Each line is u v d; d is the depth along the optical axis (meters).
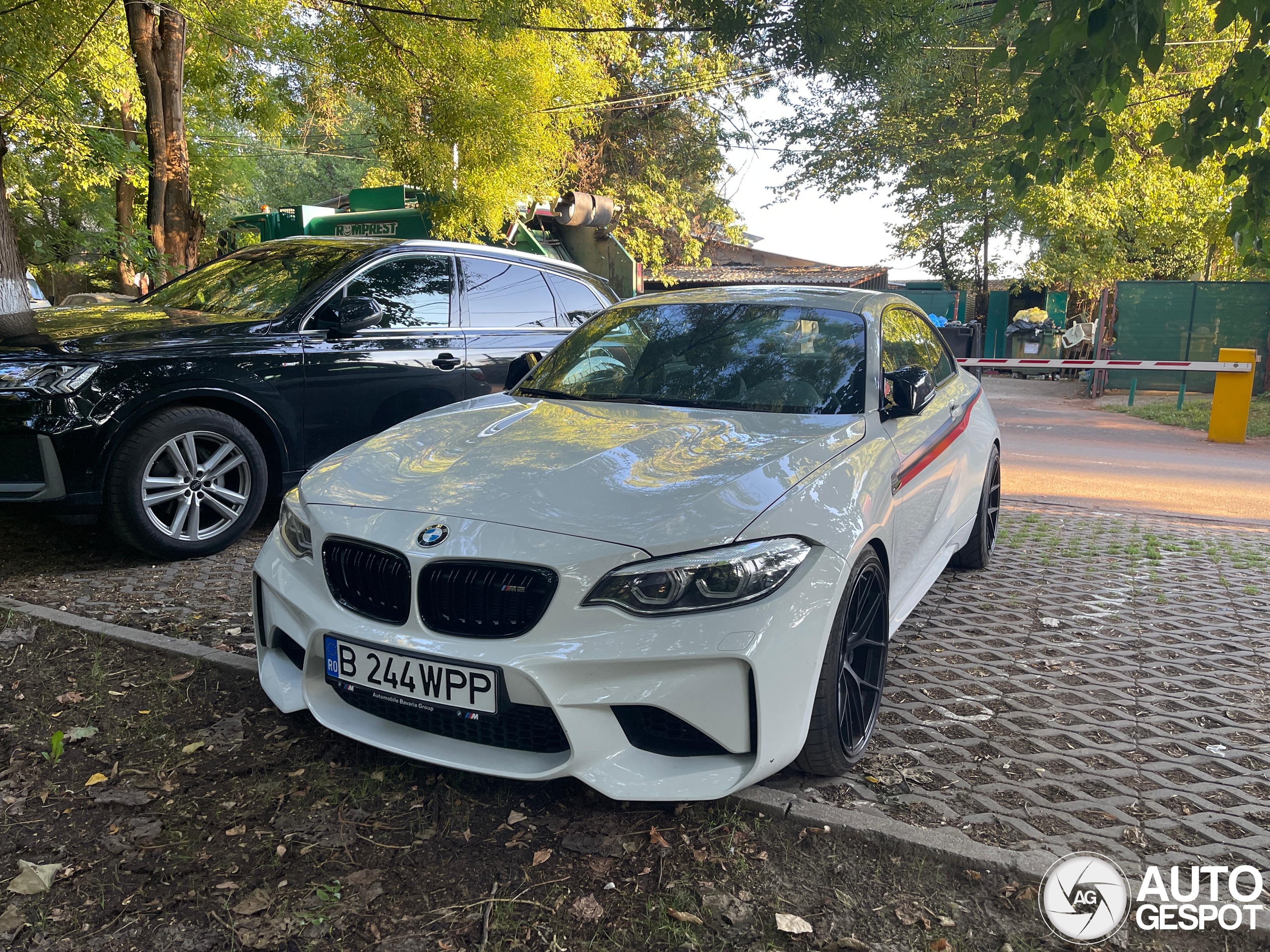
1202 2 14.05
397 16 10.16
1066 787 2.85
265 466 5.08
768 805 2.60
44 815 2.60
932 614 4.51
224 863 2.40
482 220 11.91
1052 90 4.43
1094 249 22.80
